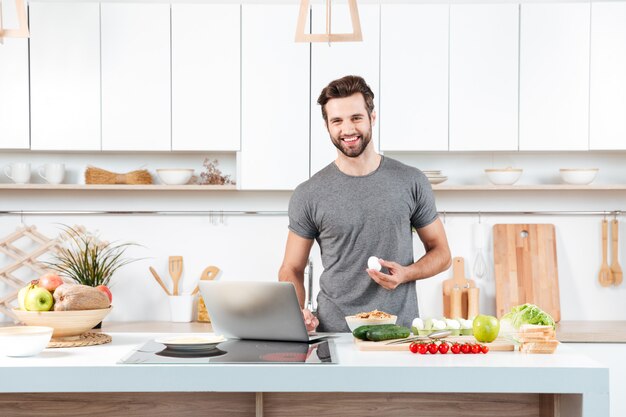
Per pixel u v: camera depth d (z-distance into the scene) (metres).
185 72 3.64
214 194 3.97
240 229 3.97
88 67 3.63
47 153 3.93
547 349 1.94
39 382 1.75
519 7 3.64
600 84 3.63
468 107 3.64
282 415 2.04
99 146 3.64
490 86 3.64
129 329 3.56
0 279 3.82
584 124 3.63
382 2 3.86
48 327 2.03
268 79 3.65
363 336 2.06
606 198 3.96
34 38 3.62
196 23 3.64
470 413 2.04
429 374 1.75
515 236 3.92
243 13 3.64
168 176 3.72
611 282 3.94
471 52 3.64
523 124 3.64
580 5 3.63
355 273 2.71
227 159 3.96
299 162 3.66
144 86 3.64
